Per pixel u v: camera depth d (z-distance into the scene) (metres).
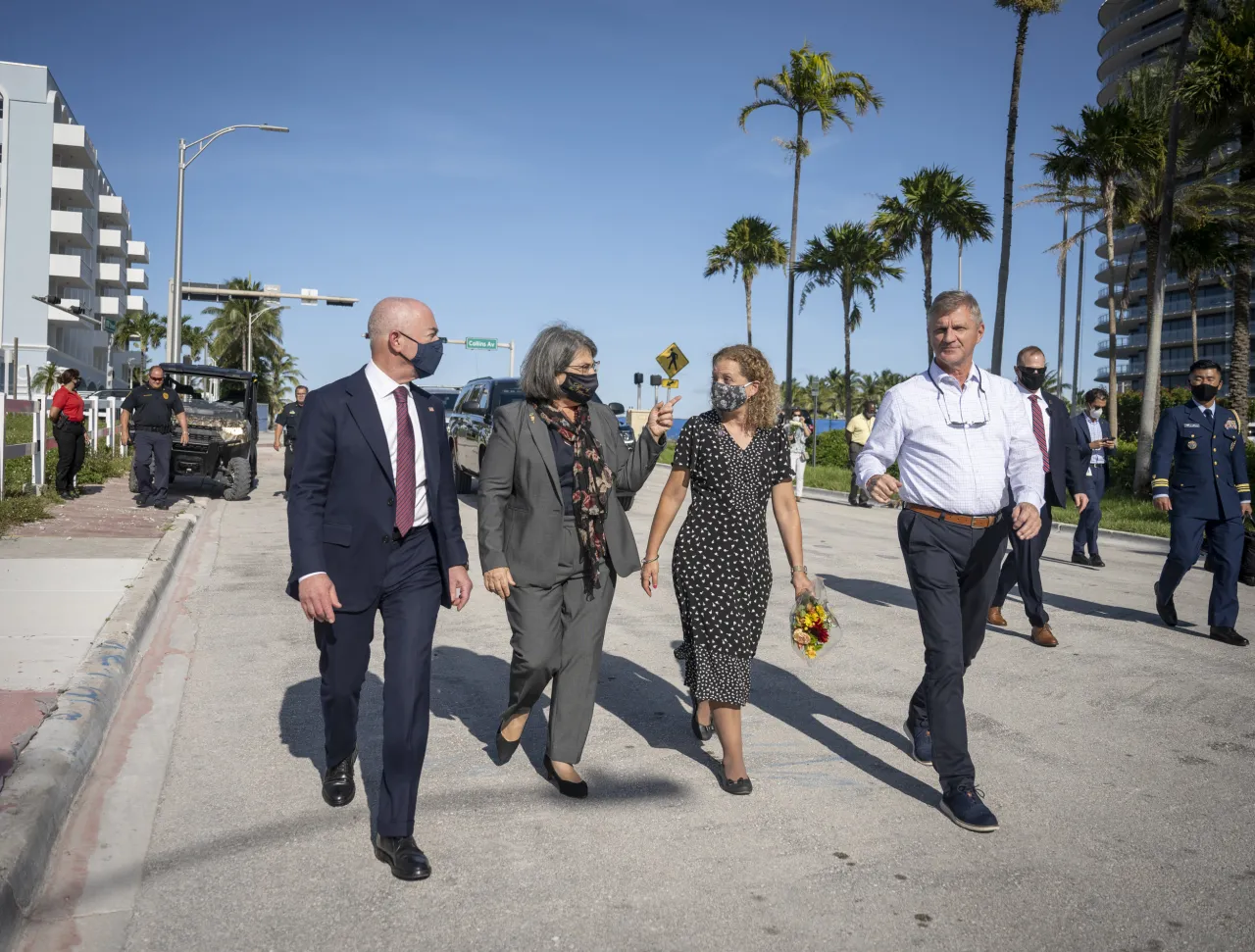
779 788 4.04
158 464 13.18
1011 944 2.84
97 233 71.62
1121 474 22.95
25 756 3.76
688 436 4.07
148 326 91.25
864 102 35.78
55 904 2.97
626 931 2.86
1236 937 2.91
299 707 5.00
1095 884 3.23
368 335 3.44
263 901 3.01
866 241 46.62
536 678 3.85
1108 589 9.29
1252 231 29.45
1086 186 33.53
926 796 4.00
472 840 3.47
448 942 2.78
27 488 12.95
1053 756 4.51
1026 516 3.81
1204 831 3.68
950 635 3.85
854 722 4.97
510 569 3.80
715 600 3.96
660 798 3.90
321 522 3.31
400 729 3.26
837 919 2.97
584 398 3.81
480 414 15.99
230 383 16.73
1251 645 6.89
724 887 3.15
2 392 11.72
